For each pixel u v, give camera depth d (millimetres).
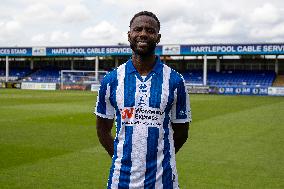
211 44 45781
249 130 14523
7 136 12625
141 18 2951
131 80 2980
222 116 19500
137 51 2943
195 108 24156
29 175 7695
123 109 2971
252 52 44531
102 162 8914
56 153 9938
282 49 43594
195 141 11961
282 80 48688
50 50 52312
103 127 3312
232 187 7023
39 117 18188
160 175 2971
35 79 56844
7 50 53719
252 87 42156
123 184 2998
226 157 9617
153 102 2941
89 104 26266
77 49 51219
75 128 14703
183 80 3092
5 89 48406
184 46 46500
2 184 7043
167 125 3035
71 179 7434
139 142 2939
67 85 49188
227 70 53844
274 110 23078
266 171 8211
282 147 11055
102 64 59031
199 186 7070
